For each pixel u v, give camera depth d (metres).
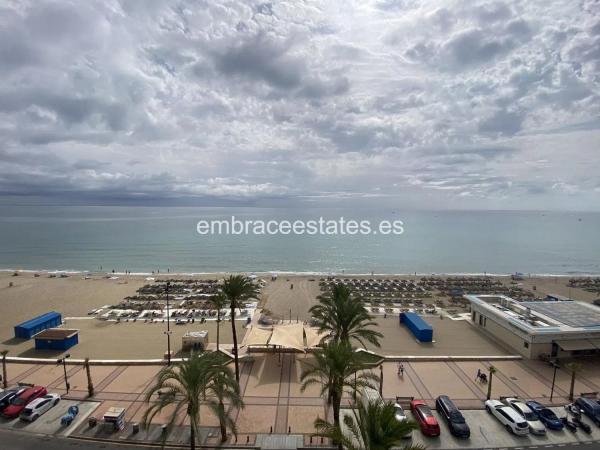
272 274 115.25
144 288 91.19
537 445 30.66
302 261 154.00
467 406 36.38
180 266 139.88
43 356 49.12
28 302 79.00
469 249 192.25
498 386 40.47
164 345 53.16
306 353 47.94
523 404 34.72
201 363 26.20
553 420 32.78
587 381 41.78
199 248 186.62
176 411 25.55
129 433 31.61
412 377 42.31
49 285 95.69
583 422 33.28
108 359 47.56
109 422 31.73
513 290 92.31
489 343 54.41
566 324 49.69
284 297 83.69
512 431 31.95
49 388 39.19
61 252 169.62
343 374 26.88
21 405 34.41
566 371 44.09
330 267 142.50
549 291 93.69
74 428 32.31
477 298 63.69
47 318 60.47
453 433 31.59
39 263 142.88
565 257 168.50
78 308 74.31
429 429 31.34
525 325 49.28
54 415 34.12
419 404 34.31
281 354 48.16
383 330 59.84
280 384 40.25
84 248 181.88
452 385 40.56
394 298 82.12
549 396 38.47
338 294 40.16
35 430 31.98
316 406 36.00
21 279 103.44
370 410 20.56
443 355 49.78
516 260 160.50
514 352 50.38
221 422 28.27
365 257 165.25
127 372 43.12
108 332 58.88
